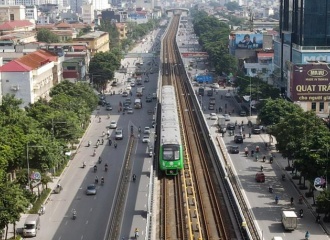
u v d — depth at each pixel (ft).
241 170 575.38
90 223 440.86
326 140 476.13
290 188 517.14
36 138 485.56
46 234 419.95
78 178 555.69
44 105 631.97
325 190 437.58
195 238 347.15
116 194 508.94
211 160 545.03
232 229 361.71
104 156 637.71
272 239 388.37
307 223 435.12
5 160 447.01
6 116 540.93
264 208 465.47
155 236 346.74
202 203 412.36
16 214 380.58
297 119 550.77
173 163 478.18
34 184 505.66
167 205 408.26
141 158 629.51
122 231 422.00
